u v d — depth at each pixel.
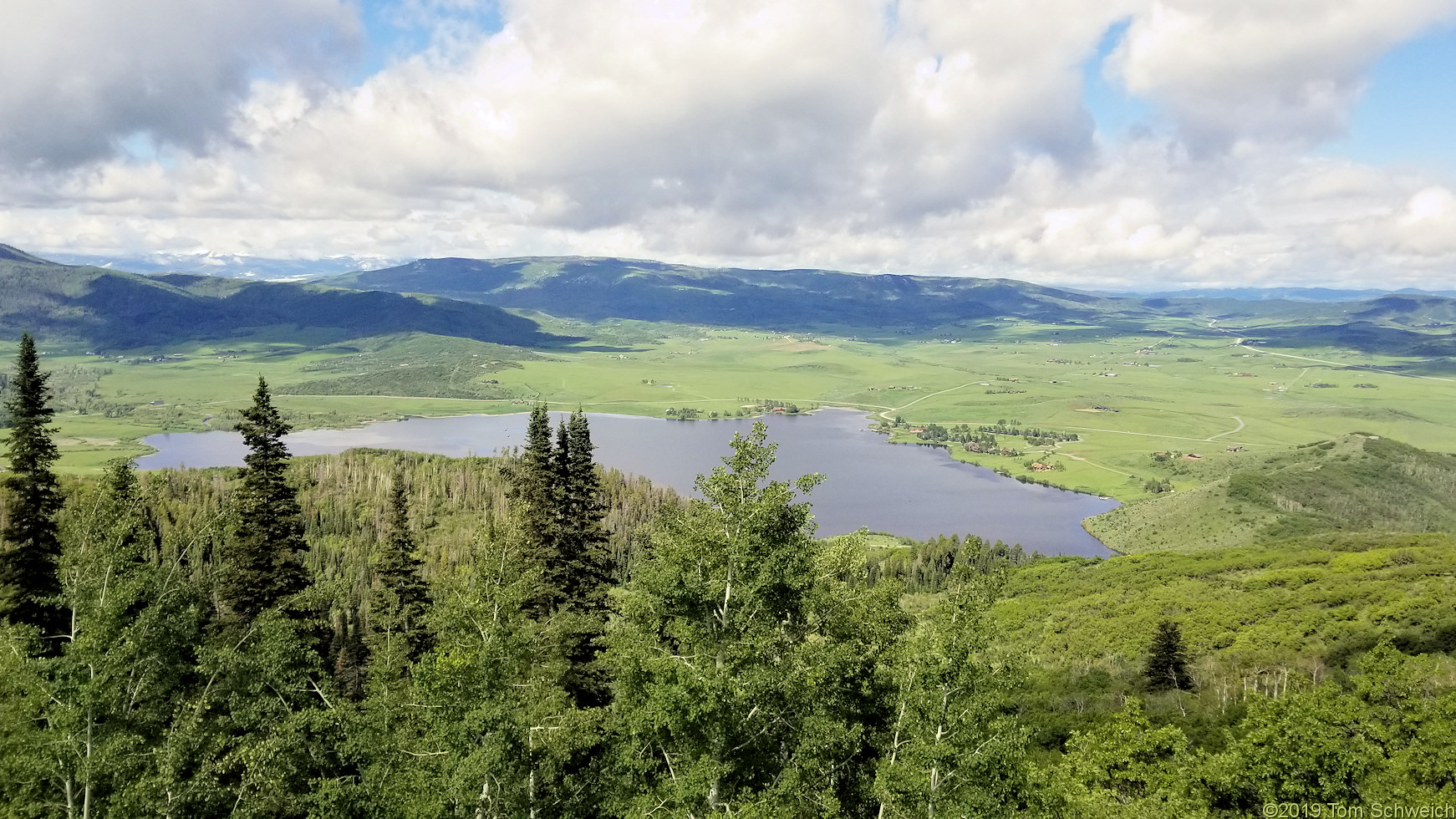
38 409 61.28
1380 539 178.62
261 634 57.53
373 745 47.28
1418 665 66.62
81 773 40.97
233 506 66.44
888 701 49.44
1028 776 46.03
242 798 43.47
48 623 60.22
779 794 41.22
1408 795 50.00
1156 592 155.38
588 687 62.44
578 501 72.88
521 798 42.66
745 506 45.34
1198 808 54.53
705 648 42.94
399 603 74.25
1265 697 63.56
